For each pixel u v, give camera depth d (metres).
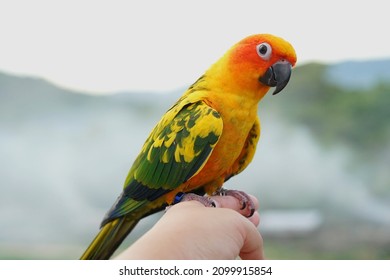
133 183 0.81
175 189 0.80
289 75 0.80
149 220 1.47
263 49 0.79
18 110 1.68
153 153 0.80
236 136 0.80
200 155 0.78
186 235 0.71
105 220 0.82
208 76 0.81
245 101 0.80
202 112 0.78
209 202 0.78
